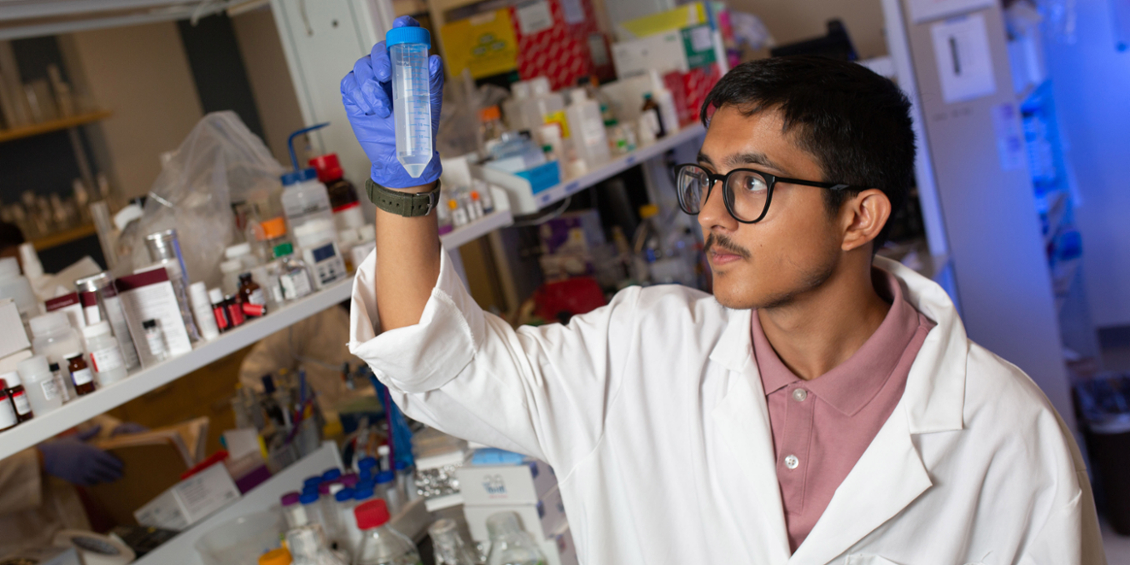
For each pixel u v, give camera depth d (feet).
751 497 3.33
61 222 13.32
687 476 3.54
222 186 4.84
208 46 16.35
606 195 9.59
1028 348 9.74
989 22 8.86
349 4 5.18
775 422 3.36
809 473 3.27
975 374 3.22
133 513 6.77
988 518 3.19
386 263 3.18
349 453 6.59
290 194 4.77
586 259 8.77
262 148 5.27
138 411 9.80
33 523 6.48
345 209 5.10
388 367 3.19
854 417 3.23
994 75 9.00
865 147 3.00
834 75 3.04
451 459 5.17
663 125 8.25
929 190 9.57
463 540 5.29
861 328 3.36
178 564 5.08
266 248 4.74
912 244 10.60
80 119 13.75
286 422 6.44
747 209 3.04
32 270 5.08
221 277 4.75
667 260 9.12
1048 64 13.78
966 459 3.15
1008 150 9.19
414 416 3.61
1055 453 3.12
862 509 3.11
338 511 5.18
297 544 4.57
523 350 3.61
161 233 3.87
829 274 3.13
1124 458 9.25
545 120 7.09
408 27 2.80
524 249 9.78
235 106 16.74
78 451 6.48
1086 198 14.11
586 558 3.77
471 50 8.80
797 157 2.98
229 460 6.00
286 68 16.49
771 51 11.36
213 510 5.47
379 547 4.73
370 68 2.90
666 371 3.66
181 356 3.68
